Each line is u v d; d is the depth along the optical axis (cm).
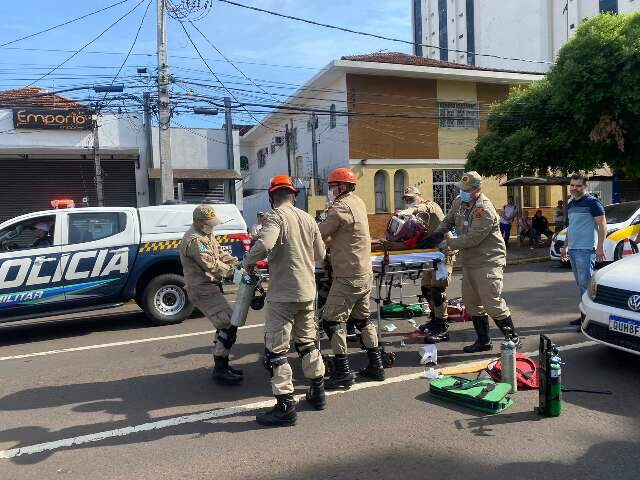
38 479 361
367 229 512
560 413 435
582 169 1798
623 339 519
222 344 535
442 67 2241
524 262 1619
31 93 1895
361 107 2148
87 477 361
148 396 516
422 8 6831
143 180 1956
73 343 764
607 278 551
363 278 503
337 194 514
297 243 440
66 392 538
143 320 922
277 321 438
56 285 805
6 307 779
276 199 461
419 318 782
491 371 509
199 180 2072
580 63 1636
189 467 369
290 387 433
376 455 377
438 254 620
